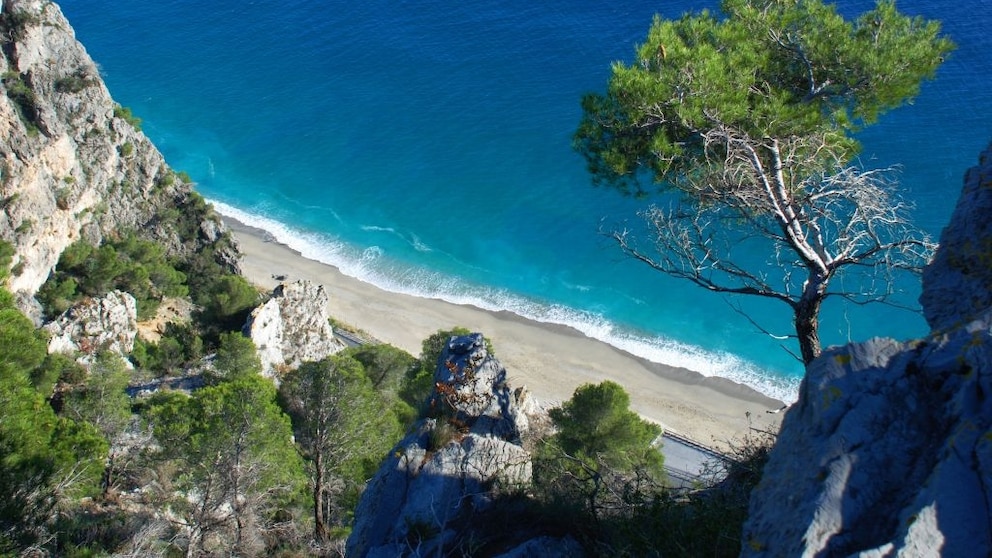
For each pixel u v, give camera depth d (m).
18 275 70.38
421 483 16.67
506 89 108.56
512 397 21.86
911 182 70.12
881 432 8.07
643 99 16.98
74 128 78.56
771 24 18.06
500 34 118.19
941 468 7.30
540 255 87.69
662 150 16.58
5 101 71.50
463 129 104.56
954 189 69.56
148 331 73.00
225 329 70.62
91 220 80.62
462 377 21.88
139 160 85.62
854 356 8.66
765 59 17.53
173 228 86.62
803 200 15.78
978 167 11.76
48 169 74.44
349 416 31.75
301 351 64.56
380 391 45.91
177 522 27.33
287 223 97.62
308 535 28.94
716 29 18.20
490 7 124.00
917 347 8.55
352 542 17.12
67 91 77.81
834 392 8.45
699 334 77.12
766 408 69.44
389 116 109.12
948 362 8.19
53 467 23.31
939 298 11.20
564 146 99.38
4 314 30.98
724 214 20.55
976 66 85.19
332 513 31.36
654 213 18.42
